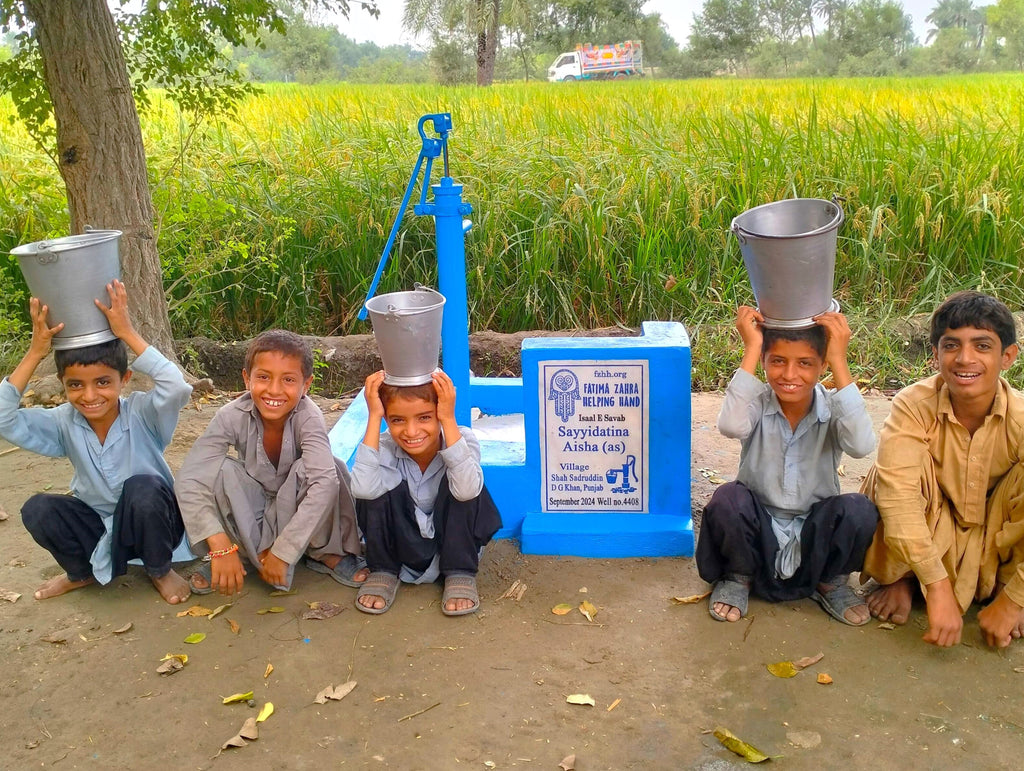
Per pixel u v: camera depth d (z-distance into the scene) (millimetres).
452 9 31891
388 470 3213
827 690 2734
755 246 2807
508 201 6848
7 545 3703
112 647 2998
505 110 9422
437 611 3205
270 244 6594
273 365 3057
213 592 3342
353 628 3104
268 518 3303
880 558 3074
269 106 10094
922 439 2984
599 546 3574
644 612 3176
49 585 3328
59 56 4902
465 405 3727
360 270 6738
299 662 2906
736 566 3117
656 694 2730
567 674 2832
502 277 6688
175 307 6215
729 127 7754
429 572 3342
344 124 8531
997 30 62125
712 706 2672
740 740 2504
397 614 3188
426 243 6840
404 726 2600
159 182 6133
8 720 2641
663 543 3555
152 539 3170
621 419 3525
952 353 2820
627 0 49906
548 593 3314
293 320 6664
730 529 3037
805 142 7543
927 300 6324
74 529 3211
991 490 3035
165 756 2488
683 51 62469
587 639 3018
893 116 7898
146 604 3270
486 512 3227
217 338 6609
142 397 3270
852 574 3436
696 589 3324
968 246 6645
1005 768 2389
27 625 3121
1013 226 6535
